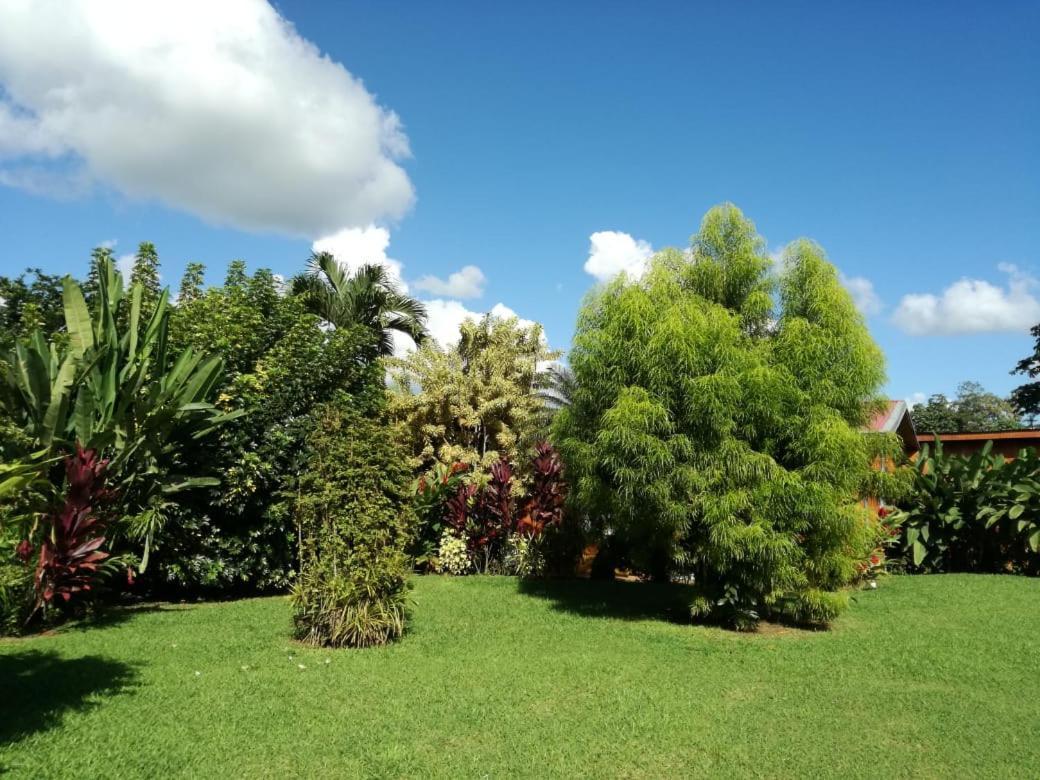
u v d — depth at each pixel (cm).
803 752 487
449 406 1706
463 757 462
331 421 801
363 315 1983
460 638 806
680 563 952
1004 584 1303
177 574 984
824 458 841
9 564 764
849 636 859
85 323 852
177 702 547
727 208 962
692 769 457
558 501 1295
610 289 943
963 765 470
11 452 768
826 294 884
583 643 796
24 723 489
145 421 857
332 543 757
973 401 5147
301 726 505
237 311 1125
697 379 841
